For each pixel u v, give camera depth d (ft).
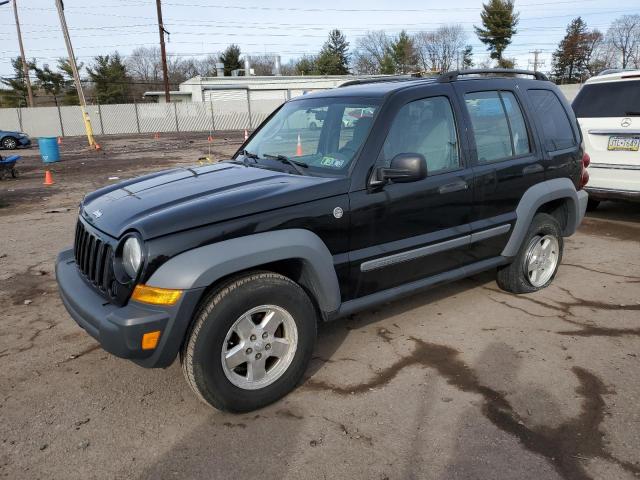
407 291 12.58
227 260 9.34
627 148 22.04
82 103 77.61
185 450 9.20
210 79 149.18
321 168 11.76
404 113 12.22
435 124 12.80
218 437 9.53
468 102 13.60
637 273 17.78
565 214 16.92
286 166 12.32
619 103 22.44
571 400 10.46
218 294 9.50
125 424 9.94
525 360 12.07
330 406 10.43
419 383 11.19
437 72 16.31
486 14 197.57
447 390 10.91
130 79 213.87
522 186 14.64
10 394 10.98
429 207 12.44
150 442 9.42
